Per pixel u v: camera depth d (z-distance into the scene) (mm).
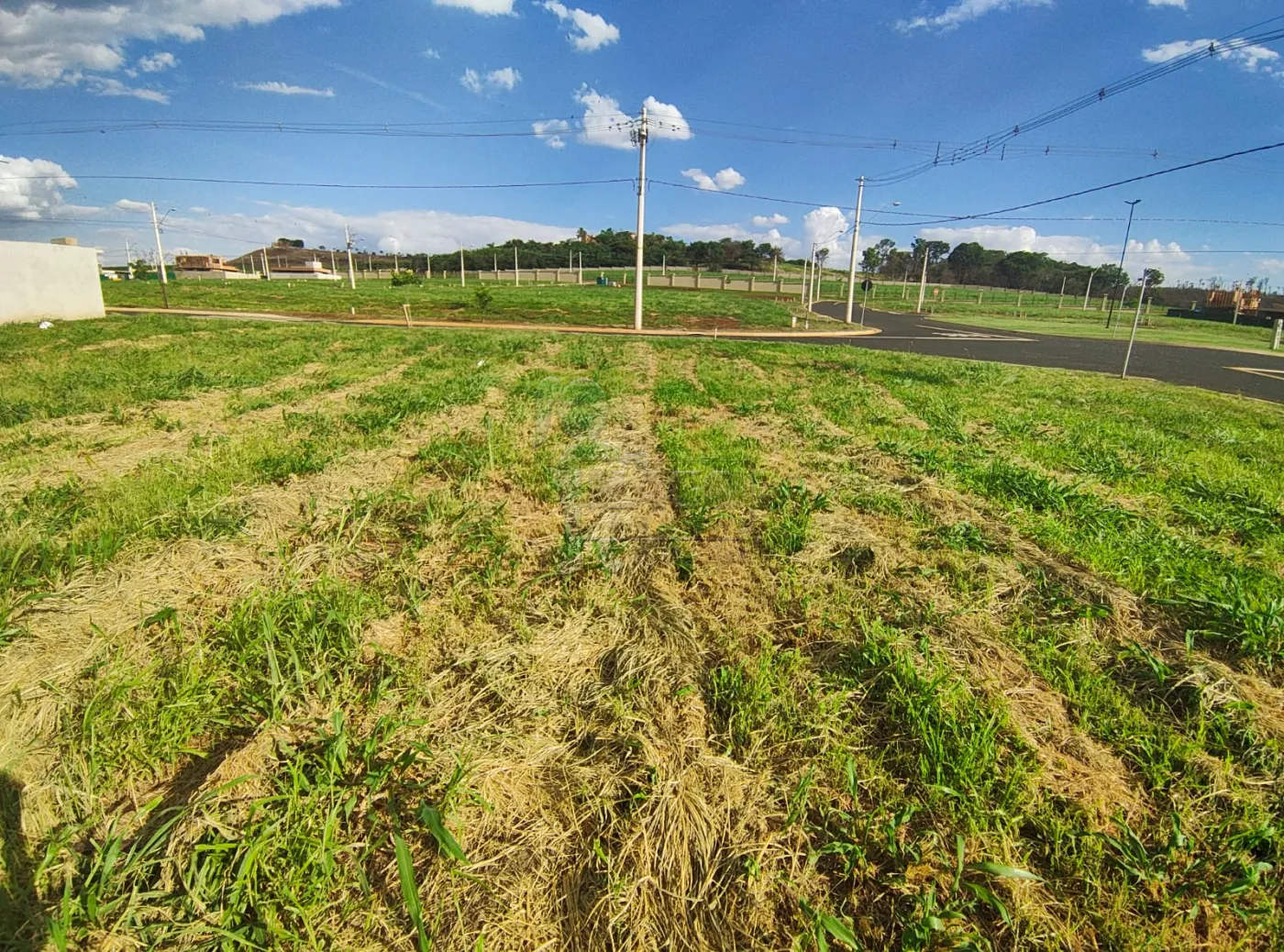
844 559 3855
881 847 1949
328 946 1669
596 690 2611
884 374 13281
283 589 3174
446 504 4371
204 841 1878
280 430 6375
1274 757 2328
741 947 1693
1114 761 2350
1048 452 6805
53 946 1603
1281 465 6805
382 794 2033
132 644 2736
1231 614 3105
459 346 15312
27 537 3490
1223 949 1706
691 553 3803
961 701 2512
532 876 1868
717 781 2117
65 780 2061
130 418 6879
